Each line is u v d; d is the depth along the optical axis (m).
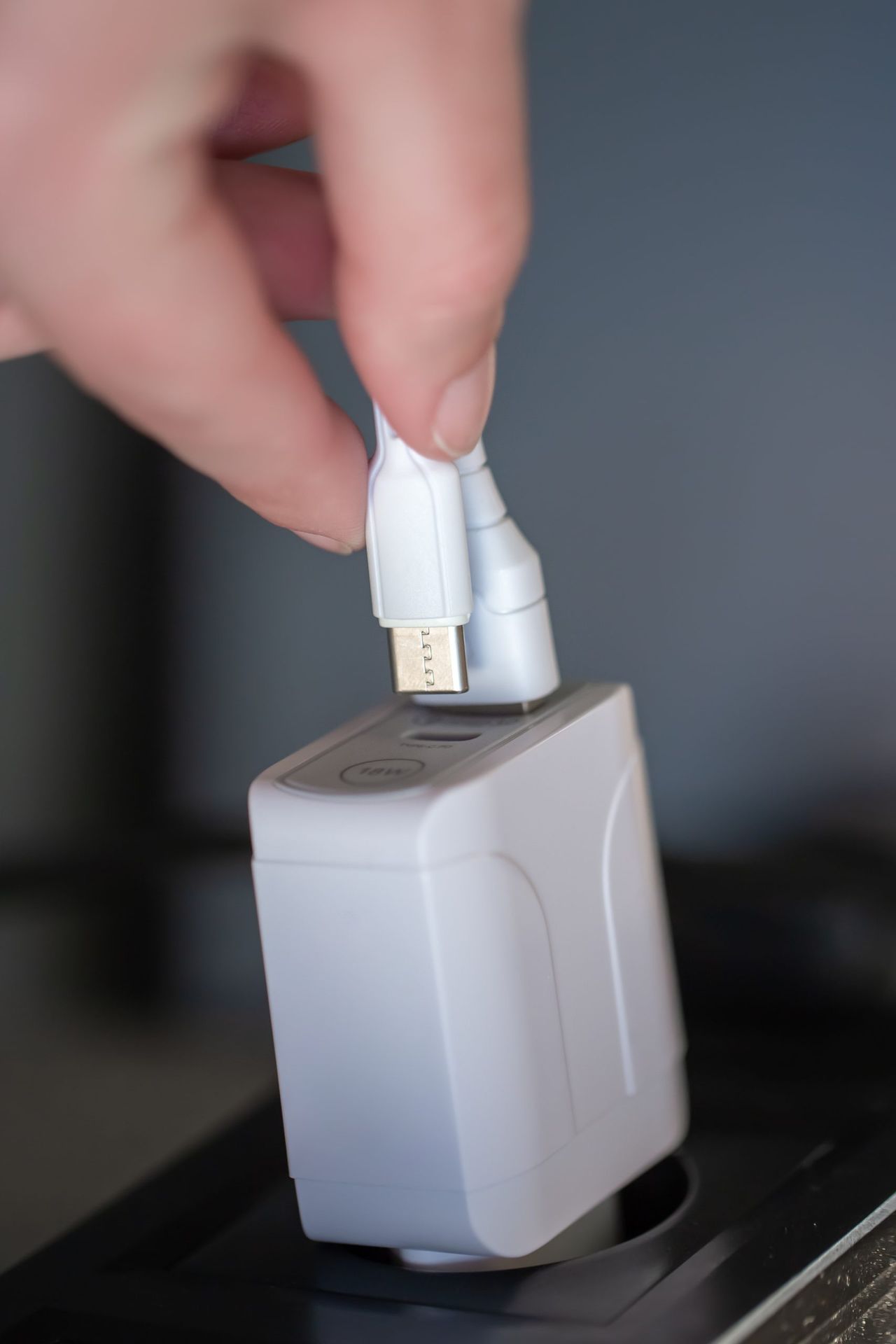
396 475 0.37
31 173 0.31
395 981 0.37
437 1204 0.37
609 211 0.45
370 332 0.33
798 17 0.43
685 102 0.44
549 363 0.46
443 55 0.31
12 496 0.46
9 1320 0.38
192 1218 0.40
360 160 0.31
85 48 0.30
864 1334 0.36
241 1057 0.46
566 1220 0.38
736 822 0.45
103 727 0.47
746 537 0.45
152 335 0.32
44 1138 0.45
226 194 0.36
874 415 0.44
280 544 0.47
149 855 0.47
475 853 0.37
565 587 0.46
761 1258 0.36
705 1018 0.44
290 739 0.48
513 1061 0.37
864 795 0.44
